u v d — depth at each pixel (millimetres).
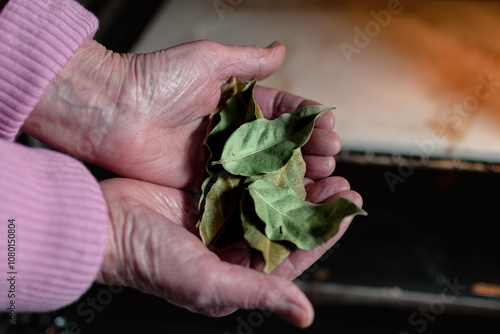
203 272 491
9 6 532
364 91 661
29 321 627
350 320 648
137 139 568
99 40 694
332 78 673
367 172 633
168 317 645
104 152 576
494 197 634
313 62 688
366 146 623
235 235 539
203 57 578
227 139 551
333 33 711
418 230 662
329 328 647
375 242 659
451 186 635
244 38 714
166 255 500
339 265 647
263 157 544
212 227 539
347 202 518
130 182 559
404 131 629
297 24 727
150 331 639
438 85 663
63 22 542
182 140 595
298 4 749
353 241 661
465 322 636
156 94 566
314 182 576
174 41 716
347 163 625
